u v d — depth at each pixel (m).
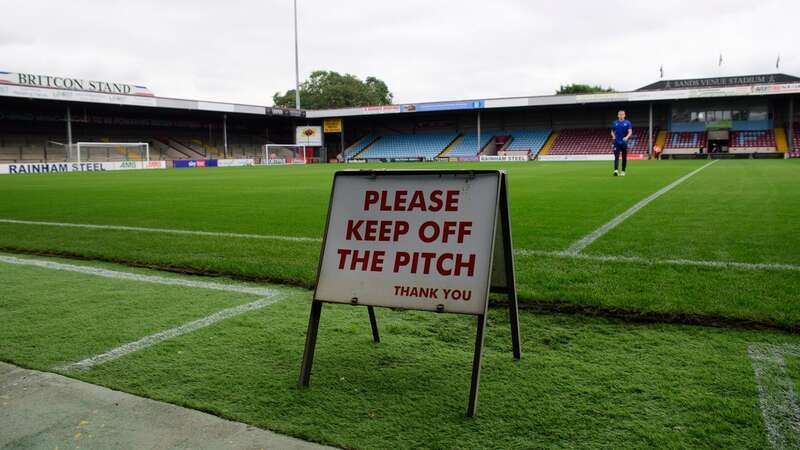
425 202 2.42
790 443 1.85
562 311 3.32
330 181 18.33
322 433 1.97
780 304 3.22
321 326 3.16
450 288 2.27
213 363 2.63
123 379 2.46
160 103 38.94
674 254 4.74
